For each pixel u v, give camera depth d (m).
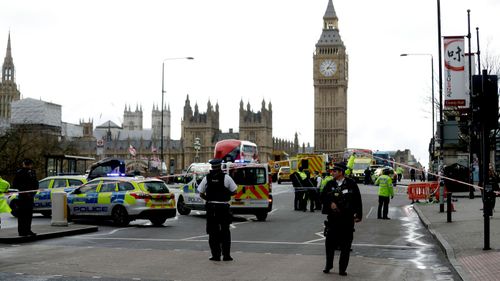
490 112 15.59
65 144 113.31
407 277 12.45
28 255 15.65
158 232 22.31
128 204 24.77
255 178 28.09
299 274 12.70
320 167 53.16
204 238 20.06
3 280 11.86
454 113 50.28
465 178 42.62
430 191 38.66
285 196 49.38
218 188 14.60
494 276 11.75
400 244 18.36
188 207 31.02
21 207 19.02
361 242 18.89
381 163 88.94
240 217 30.27
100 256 15.44
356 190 12.68
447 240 17.81
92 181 26.47
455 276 12.58
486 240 15.49
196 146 106.00
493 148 53.91
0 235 19.27
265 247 17.56
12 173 71.06
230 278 12.19
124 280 11.95
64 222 22.83
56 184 29.84
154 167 91.94
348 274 12.76
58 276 12.38
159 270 13.19
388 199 28.14
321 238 20.03
